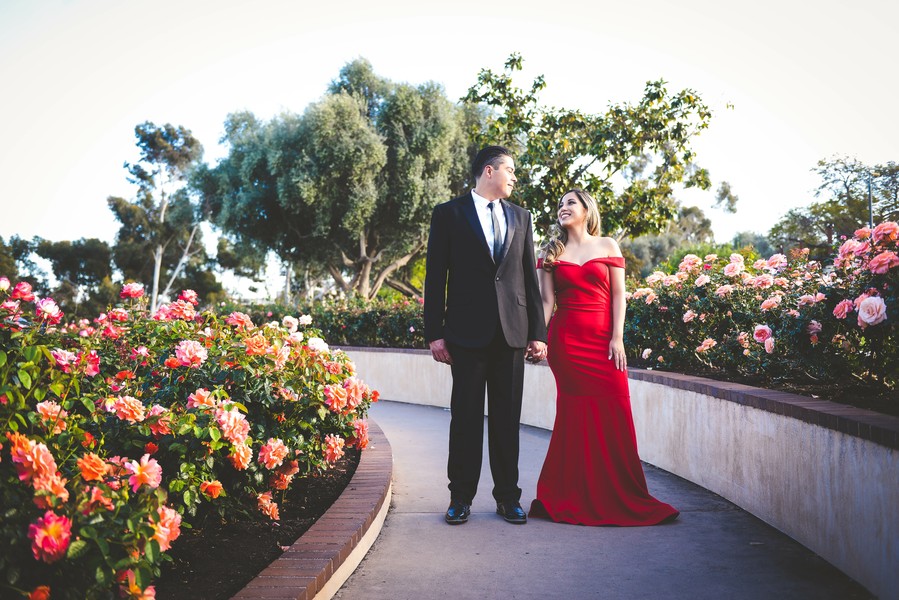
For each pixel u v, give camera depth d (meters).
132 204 50.62
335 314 14.66
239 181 28.89
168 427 3.00
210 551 3.12
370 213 26.44
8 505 2.05
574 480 4.41
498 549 3.76
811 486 3.62
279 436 3.83
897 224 4.09
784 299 5.54
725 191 50.56
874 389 4.36
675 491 5.02
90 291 50.09
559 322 4.66
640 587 3.18
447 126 27.70
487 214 4.36
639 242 50.75
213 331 4.54
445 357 4.36
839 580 3.22
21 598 1.98
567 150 12.10
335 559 3.07
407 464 6.19
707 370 6.30
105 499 2.11
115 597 2.14
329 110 26.27
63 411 2.55
